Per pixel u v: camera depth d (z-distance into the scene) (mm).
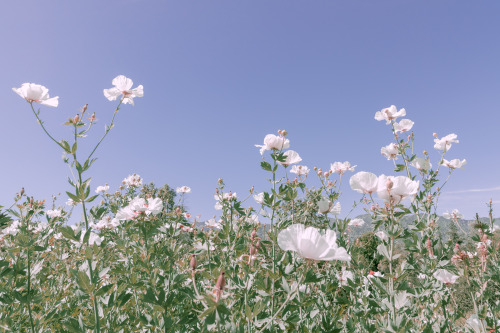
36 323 1018
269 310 886
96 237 1152
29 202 1407
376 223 842
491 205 1201
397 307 824
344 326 1019
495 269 1072
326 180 1348
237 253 1004
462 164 1399
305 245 629
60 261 1471
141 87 1100
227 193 1438
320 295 1118
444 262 978
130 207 1025
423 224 995
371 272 1086
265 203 1053
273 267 875
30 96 959
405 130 1447
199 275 1053
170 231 1122
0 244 1506
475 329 962
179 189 1758
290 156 1171
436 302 1105
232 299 848
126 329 984
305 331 850
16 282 991
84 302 1159
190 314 868
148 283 921
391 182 794
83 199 857
